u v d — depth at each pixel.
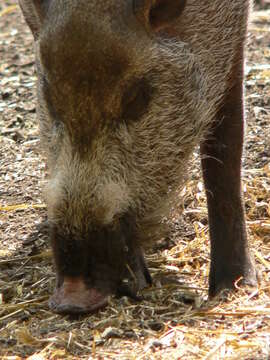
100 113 9.80
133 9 9.98
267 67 17.92
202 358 9.35
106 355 9.66
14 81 18.58
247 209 13.57
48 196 9.87
